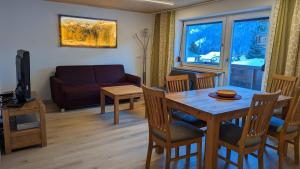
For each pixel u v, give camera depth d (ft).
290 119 7.22
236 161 8.26
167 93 8.82
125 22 18.57
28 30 14.78
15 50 14.52
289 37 10.94
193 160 8.35
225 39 14.90
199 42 17.01
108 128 11.20
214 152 6.59
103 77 17.11
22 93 9.06
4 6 13.83
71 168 7.54
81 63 17.06
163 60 18.95
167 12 18.12
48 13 15.28
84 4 16.15
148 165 7.50
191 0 14.33
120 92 12.36
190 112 7.13
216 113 6.33
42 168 7.48
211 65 16.11
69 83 15.52
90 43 17.15
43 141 9.02
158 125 6.85
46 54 15.62
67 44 16.24
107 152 8.72
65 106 13.67
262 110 6.27
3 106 8.53
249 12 13.38
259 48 13.15
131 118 12.78
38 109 8.76
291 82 9.61
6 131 8.24
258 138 6.77
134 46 19.44
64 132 10.55
